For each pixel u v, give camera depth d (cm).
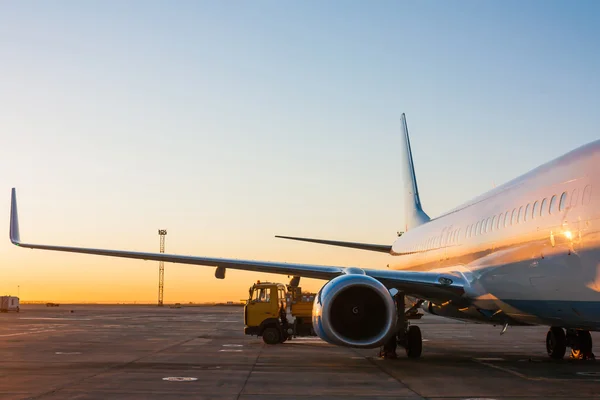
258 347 2177
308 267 1652
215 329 3453
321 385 1195
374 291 1381
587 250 1100
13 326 3794
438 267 1888
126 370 1438
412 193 2842
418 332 1730
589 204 1110
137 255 1803
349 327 1407
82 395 1071
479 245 1548
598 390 1128
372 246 2608
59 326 3809
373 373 1384
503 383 1220
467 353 1944
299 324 2381
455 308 1712
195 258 1744
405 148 2973
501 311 1491
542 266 1238
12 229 2061
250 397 1054
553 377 1313
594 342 2453
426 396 1068
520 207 1363
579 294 1141
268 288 2356
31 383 1218
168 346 2200
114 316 6072
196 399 1034
